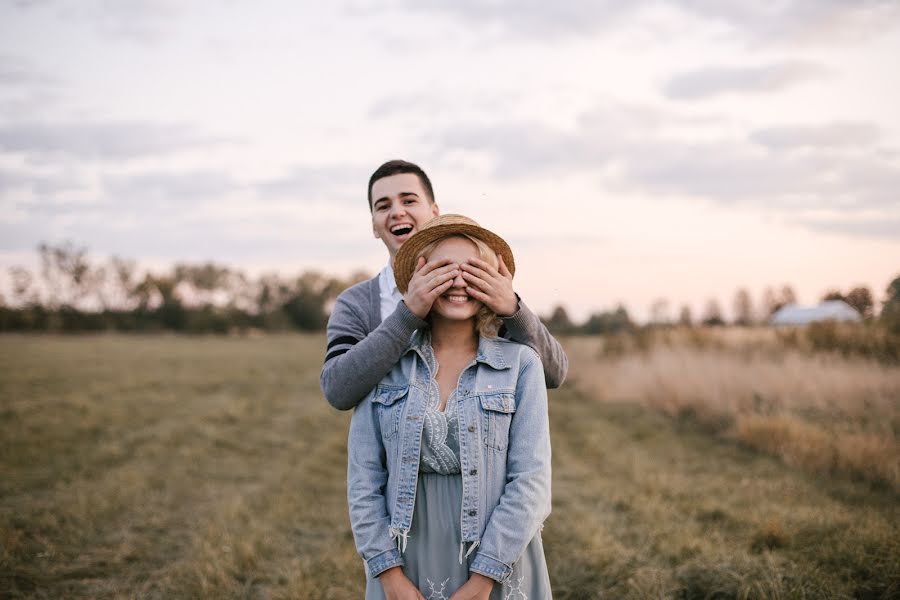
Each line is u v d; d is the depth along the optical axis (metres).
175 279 90.38
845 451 6.55
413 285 1.96
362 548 1.89
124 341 49.16
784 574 3.64
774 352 12.57
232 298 92.25
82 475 6.81
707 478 6.43
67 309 70.75
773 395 9.46
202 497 6.24
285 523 5.31
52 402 12.02
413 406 1.96
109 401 12.68
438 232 2.05
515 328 2.07
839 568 3.82
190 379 17.98
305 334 73.56
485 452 1.91
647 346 16.72
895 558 3.79
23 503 5.73
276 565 4.46
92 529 5.09
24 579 4.17
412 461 1.92
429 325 2.14
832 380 9.35
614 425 10.16
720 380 10.59
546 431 1.98
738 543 4.31
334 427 10.45
